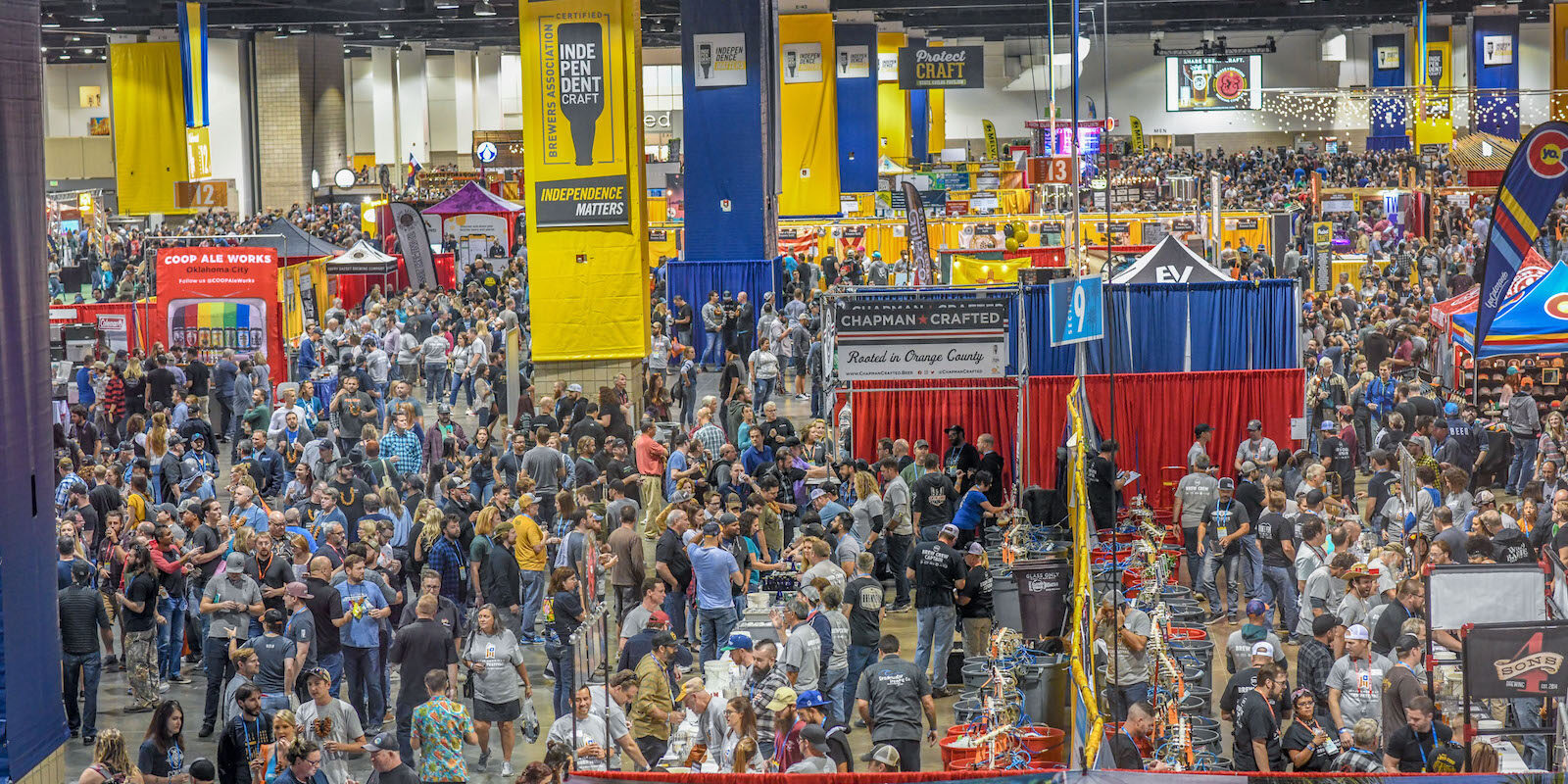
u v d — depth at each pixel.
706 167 29.89
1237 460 16.36
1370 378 20.33
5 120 5.41
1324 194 45.38
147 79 45.91
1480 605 8.78
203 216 48.75
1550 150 15.20
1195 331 17.52
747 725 9.08
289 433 18.78
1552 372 19.86
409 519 13.77
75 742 11.61
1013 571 11.68
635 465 17.62
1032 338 17.61
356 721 9.67
